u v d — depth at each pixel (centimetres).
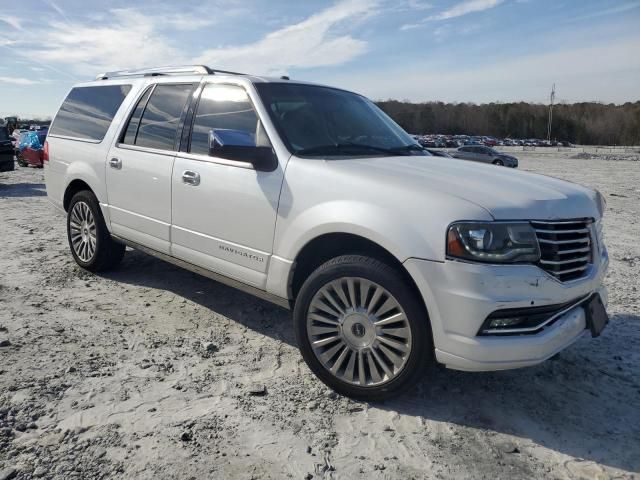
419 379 287
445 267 263
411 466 250
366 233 285
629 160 4569
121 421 273
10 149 1480
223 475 237
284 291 331
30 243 657
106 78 529
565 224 284
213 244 372
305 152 340
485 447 267
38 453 244
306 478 238
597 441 275
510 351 262
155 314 426
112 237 478
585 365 361
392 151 381
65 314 414
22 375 312
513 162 3288
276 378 329
